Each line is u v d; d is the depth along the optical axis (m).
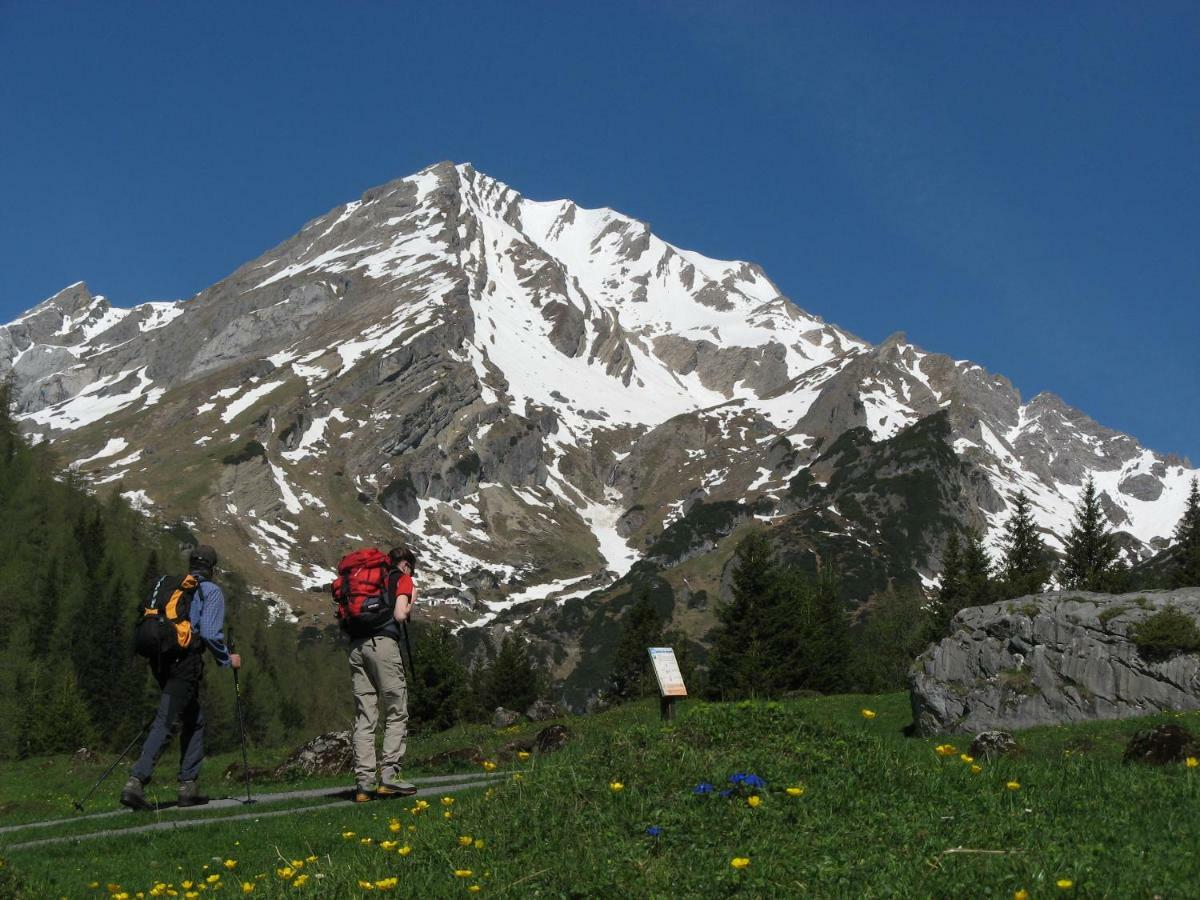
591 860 8.87
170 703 15.34
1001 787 10.60
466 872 8.78
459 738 39.66
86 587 113.56
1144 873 7.59
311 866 10.17
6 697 86.88
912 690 37.66
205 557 15.70
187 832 13.52
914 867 8.07
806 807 9.77
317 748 27.50
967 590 90.94
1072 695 33.16
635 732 12.40
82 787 32.53
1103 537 95.19
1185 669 31.27
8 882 10.46
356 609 14.66
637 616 89.31
